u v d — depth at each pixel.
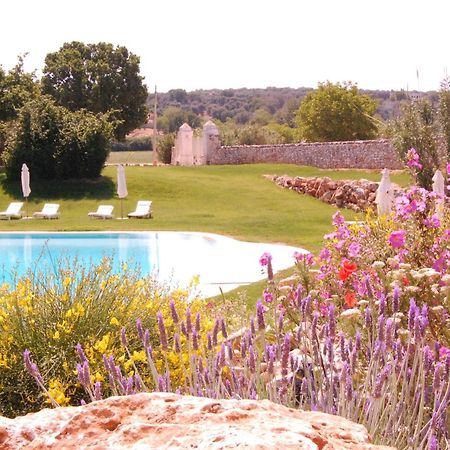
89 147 34.00
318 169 39.88
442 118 25.20
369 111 63.72
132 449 1.65
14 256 19.94
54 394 4.54
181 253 19.83
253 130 60.25
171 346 5.54
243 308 7.18
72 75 58.88
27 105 34.56
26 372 5.50
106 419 1.84
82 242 22.31
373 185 28.88
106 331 5.72
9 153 33.97
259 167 40.03
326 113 62.69
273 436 1.59
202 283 14.22
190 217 27.70
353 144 40.31
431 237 6.18
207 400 1.92
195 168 39.56
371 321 3.86
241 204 31.03
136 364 5.55
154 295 6.37
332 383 3.32
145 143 95.94
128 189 33.47
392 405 3.10
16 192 33.03
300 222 25.59
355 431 1.87
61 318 5.77
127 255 20.02
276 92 128.12
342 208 29.53
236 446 1.52
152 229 24.05
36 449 1.76
